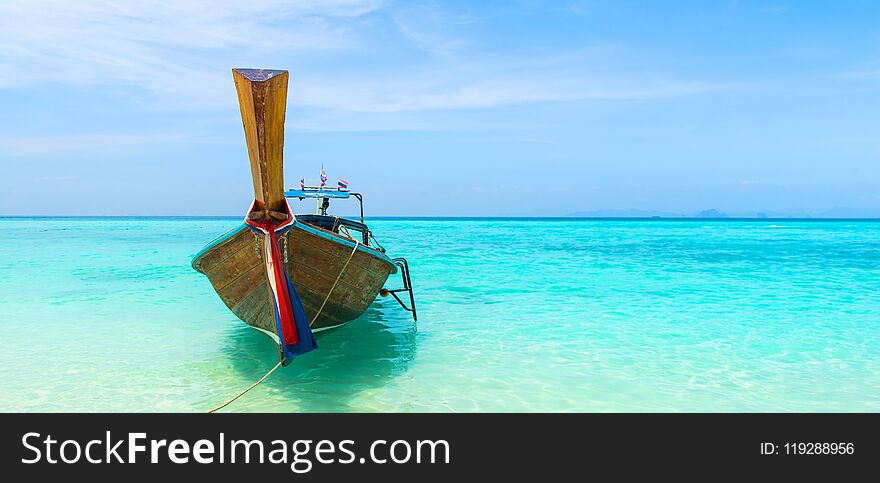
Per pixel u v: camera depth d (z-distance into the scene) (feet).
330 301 29.14
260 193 22.89
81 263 76.84
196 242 130.62
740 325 36.91
